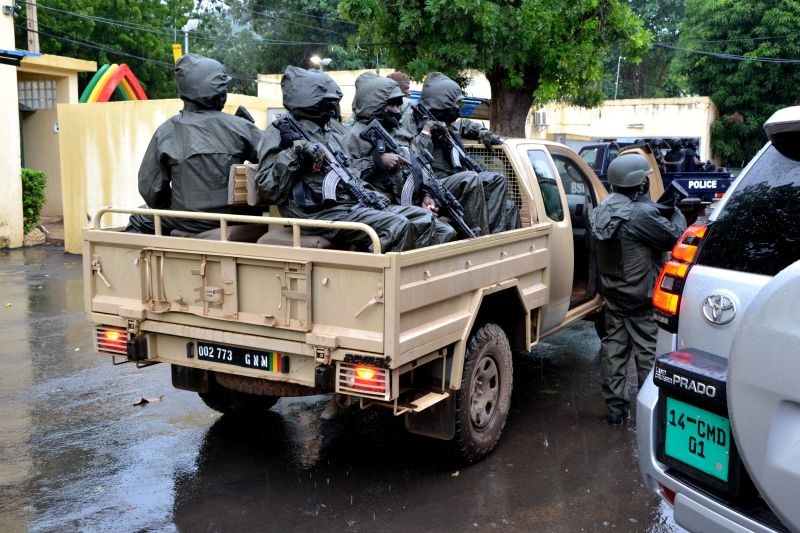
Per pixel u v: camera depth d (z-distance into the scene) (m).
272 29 32.62
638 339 4.82
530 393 5.60
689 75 28.23
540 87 10.55
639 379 4.88
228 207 4.41
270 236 4.00
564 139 24.11
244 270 3.69
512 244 4.49
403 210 4.10
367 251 3.93
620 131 28.25
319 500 3.86
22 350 6.68
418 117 5.05
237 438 4.72
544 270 5.00
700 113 26.86
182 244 3.83
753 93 26.02
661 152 12.13
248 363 3.80
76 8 25.59
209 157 4.32
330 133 4.34
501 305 4.70
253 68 33.31
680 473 2.55
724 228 2.64
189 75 4.39
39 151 17.91
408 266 3.41
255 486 4.03
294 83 4.14
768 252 2.47
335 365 3.51
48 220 17.17
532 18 9.60
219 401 4.88
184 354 4.04
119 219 12.04
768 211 2.53
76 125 12.22
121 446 4.57
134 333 4.05
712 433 2.41
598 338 7.28
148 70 28.77
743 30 26.20
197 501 3.85
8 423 4.93
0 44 12.55
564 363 6.41
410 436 4.75
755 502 2.33
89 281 4.22
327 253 3.42
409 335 3.47
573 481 4.07
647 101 27.56
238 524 3.61
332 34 32.41
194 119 4.38
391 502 3.83
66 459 4.37
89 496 3.90
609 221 4.66
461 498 3.87
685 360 2.51
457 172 5.06
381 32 10.42
